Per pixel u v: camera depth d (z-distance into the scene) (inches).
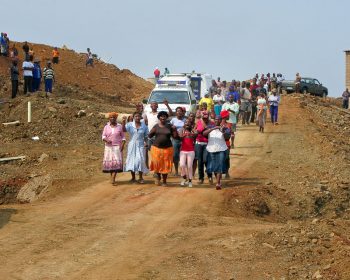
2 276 743.7
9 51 3115.2
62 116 2058.3
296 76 3489.2
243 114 2308.1
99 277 740.0
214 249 847.1
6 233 939.3
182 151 1279.5
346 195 1387.8
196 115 1384.1
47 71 2421.3
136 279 733.9
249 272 756.6
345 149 1980.8
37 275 747.4
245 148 1833.2
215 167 1256.2
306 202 1300.4
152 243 884.0
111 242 889.5
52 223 1000.2
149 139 1357.0
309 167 1587.1
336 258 780.0
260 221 1072.8
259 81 2785.4
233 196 1212.5
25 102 2156.7
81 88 3216.0
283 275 743.7
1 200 1353.3
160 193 1226.0
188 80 1955.0
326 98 3890.3
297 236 873.5
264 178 1416.1
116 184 1314.0
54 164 1604.3
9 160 1651.1
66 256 821.9
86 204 1145.4
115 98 3193.9
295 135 2084.2
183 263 791.7
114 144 1294.3
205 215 1064.8
